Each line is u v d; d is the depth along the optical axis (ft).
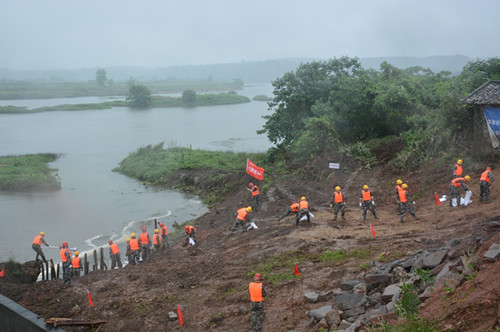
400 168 87.66
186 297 45.27
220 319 38.17
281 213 80.12
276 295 40.29
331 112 111.86
